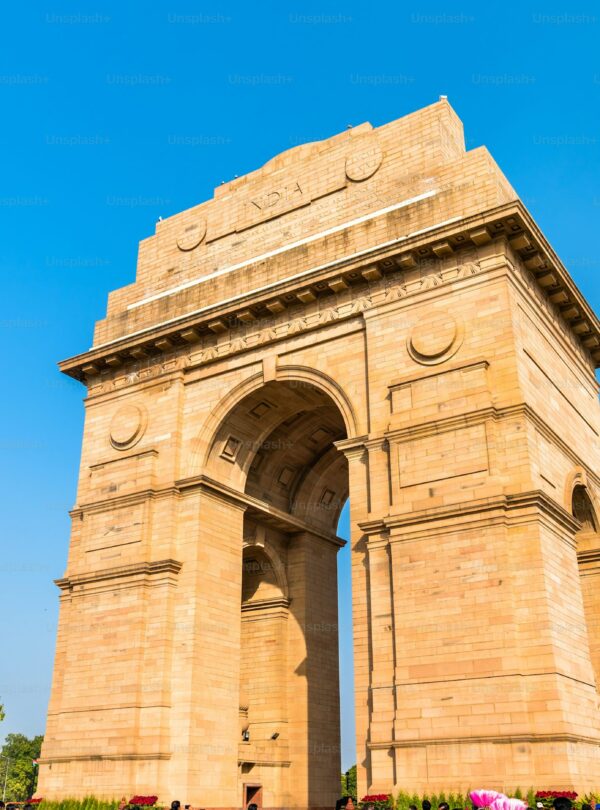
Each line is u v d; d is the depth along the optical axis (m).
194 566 41.34
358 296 41.09
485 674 31.23
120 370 48.75
